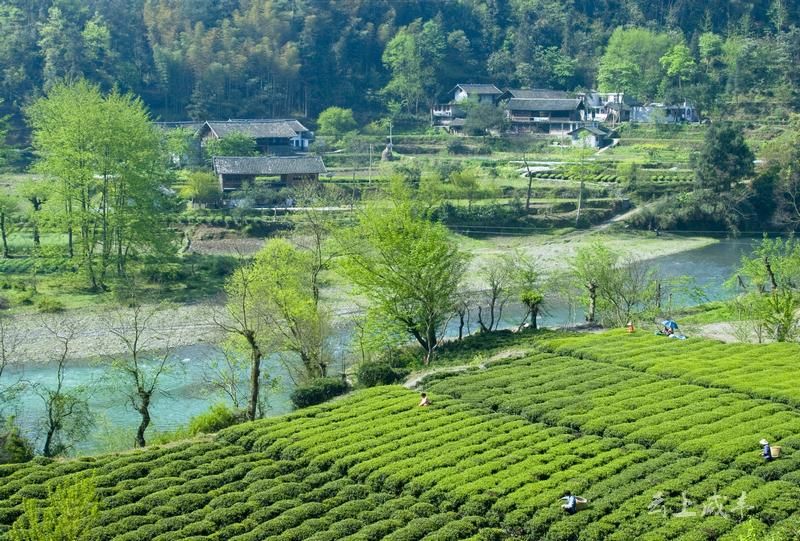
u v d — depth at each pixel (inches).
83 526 1603.1
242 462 1998.0
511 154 6830.7
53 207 4067.4
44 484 1866.4
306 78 7815.0
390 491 1866.4
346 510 1780.3
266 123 6510.8
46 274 4015.8
